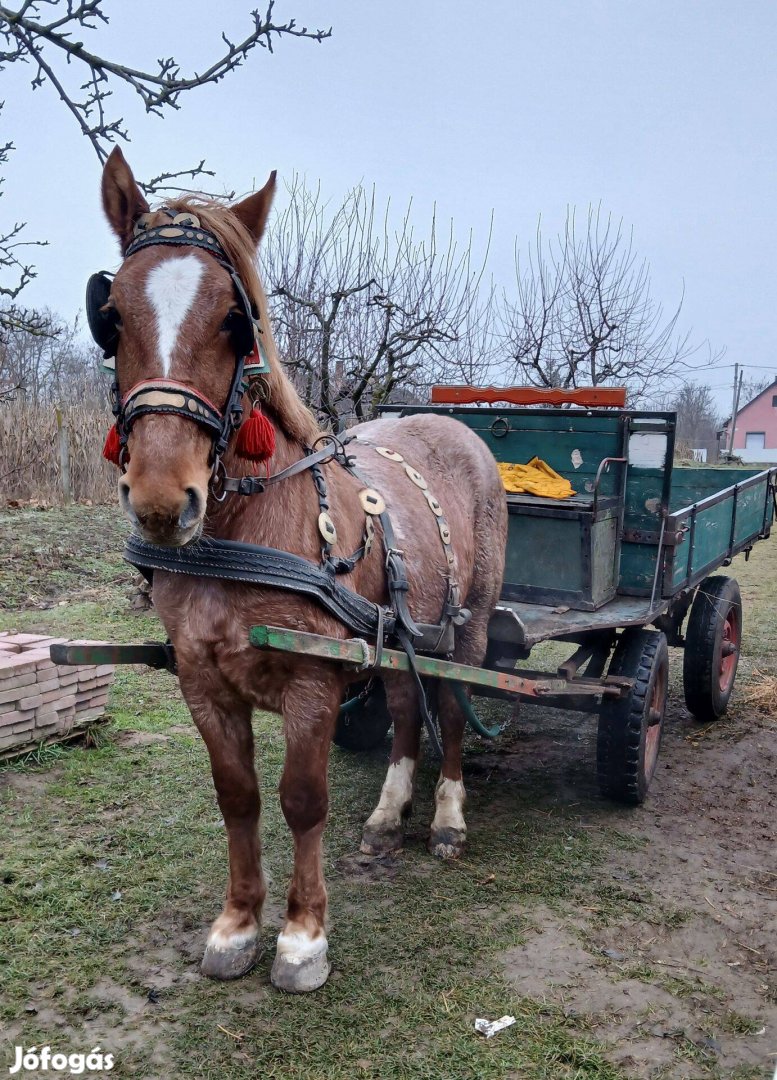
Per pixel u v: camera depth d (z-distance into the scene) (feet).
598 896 10.20
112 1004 8.00
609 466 13.66
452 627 10.71
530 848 11.39
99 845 10.82
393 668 8.73
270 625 7.46
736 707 17.84
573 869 10.83
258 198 7.72
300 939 8.35
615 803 12.89
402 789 11.69
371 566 9.08
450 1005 8.12
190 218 7.05
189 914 9.44
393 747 11.99
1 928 9.02
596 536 12.73
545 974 8.66
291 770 8.09
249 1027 7.75
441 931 9.35
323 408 22.85
